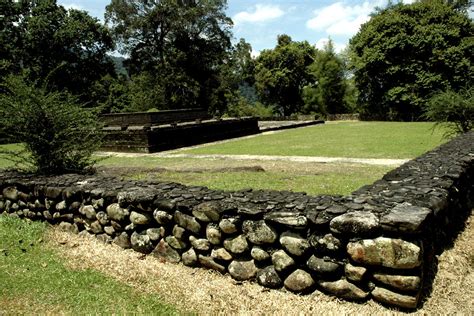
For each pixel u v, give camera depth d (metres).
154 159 11.57
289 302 2.48
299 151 11.44
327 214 2.47
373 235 2.29
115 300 2.70
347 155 10.03
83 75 29.62
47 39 26.36
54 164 5.62
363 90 31.89
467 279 2.66
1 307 2.66
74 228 4.08
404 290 2.23
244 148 13.29
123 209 3.55
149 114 19.12
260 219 2.71
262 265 2.74
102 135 6.67
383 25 27.97
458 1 30.11
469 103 8.94
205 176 7.46
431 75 26.42
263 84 39.41
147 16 30.03
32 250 3.72
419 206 2.49
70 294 2.81
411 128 18.88
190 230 3.07
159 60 32.91
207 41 33.72
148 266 3.18
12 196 4.70
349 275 2.37
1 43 24.47
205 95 33.50
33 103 5.24
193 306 2.56
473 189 4.66
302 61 38.62
